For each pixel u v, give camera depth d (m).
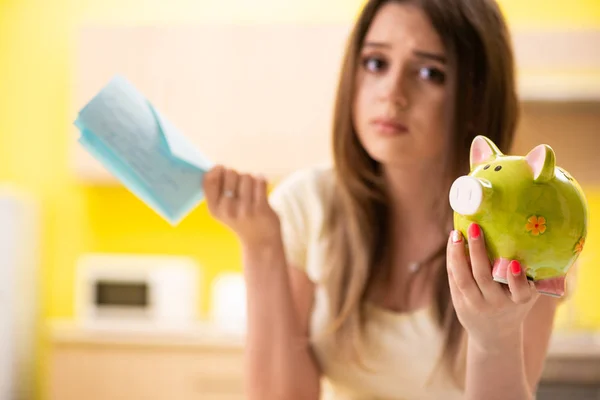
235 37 2.76
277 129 2.76
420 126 0.89
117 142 0.78
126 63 2.79
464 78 0.90
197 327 2.67
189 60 2.78
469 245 0.61
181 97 2.79
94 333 2.58
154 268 2.81
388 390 1.04
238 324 2.76
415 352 1.00
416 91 0.89
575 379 2.30
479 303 0.63
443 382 0.99
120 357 2.57
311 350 1.07
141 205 3.16
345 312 1.03
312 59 2.74
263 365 0.99
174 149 0.82
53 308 3.16
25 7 3.19
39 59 3.18
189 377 2.55
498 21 0.93
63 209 3.17
